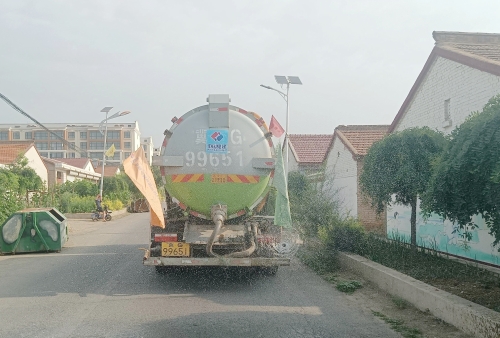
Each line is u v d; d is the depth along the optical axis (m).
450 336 5.66
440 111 11.51
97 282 9.11
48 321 6.41
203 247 8.49
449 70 11.06
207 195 8.70
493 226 6.12
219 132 8.72
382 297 7.73
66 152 93.81
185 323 6.28
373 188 9.90
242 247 8.73
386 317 6.52
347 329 6.00
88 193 36.94
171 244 8.40
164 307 7.14
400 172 9.18
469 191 5.91
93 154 100.62
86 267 10.88
